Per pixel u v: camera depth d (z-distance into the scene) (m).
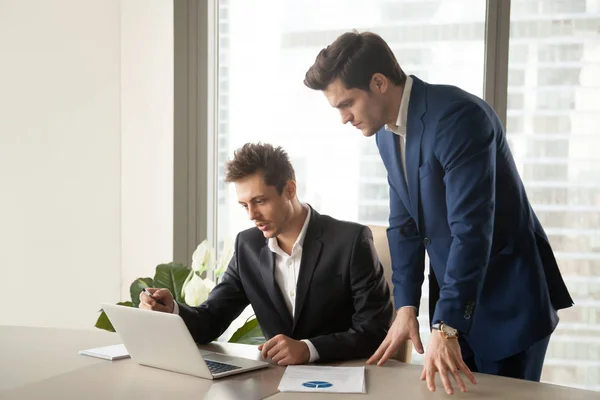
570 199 2.91
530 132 2.92
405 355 2.05
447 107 1.79
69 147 3.18
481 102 1.87
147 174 3.16
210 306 2.05
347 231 1.98
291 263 2.00
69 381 1.59
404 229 2.01
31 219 3.20
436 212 1.87
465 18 2.94
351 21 3.05
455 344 1.61
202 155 3.12
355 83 1.79
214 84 3.17
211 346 1.97
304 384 1.56
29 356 1.81
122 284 3.21
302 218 2.00
